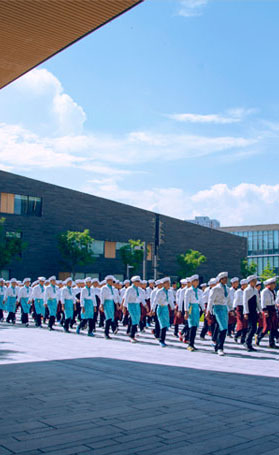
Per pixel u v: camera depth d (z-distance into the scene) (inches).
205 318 603.2
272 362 417.1
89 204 2000.5
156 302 533.0
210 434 207.8
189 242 2459.4
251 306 498.6
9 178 1776.6
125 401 264.5
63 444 192.2
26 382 314.5
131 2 320.2
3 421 223.8
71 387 299.7
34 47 391.2
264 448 191.0
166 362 409.1
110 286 608.7
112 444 193.0
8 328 730.8
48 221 1868.8
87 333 674.2
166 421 226.4
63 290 681.0
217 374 351.9
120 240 2098.9
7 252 1582.2
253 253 4234.7
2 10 333.4
